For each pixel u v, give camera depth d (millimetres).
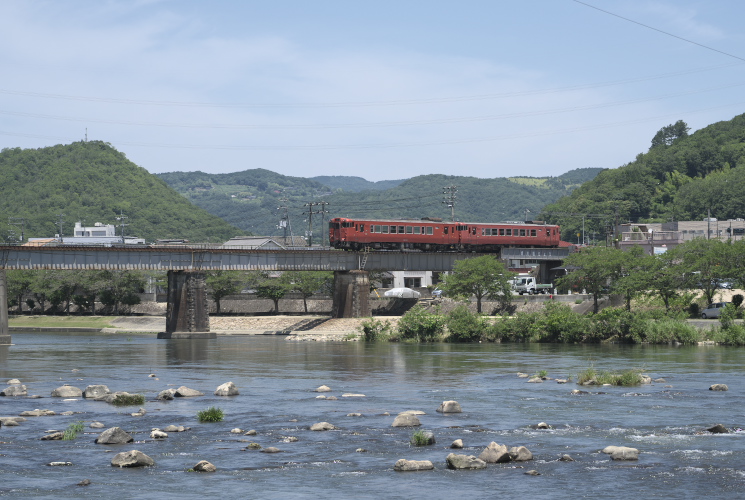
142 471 30266
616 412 43000
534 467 30797
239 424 39750
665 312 102875
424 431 36906
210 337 126562
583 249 130375
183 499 26641
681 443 34781
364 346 103562
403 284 189375
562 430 37844
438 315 114250
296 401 48188
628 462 31469
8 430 37719
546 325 103625
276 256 132500
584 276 119250
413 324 111750
